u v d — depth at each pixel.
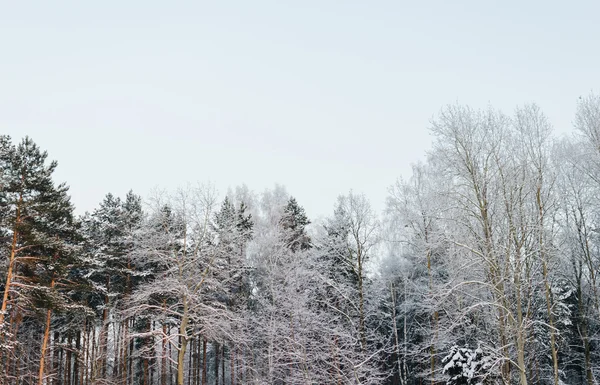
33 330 30.97
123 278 33.34
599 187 24.38
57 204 25.53
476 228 22.83
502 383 23.78
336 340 27.14
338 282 31.69
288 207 39.28
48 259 24.16
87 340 31.22
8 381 27.06
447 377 25.81
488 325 25.08
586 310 26.81
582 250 24.89
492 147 22.12
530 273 21.30
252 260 35.06
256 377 28.20
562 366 28.86
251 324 30.42
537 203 22.11
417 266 32.34
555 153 24.42
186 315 27.48
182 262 28.81
